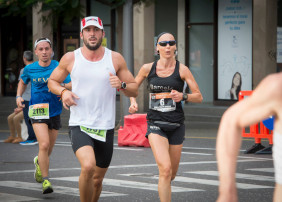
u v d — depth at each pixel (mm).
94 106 13398
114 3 34625
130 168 22234
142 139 29188
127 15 35531
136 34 48156
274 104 6148
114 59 13469
